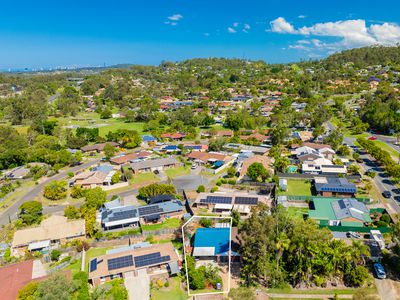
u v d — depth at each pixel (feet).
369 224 272.10
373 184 359.46
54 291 183.11
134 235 270.67
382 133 586.04
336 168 386.32
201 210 310.24
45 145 511.81
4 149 482.69
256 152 483.51
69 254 252.62
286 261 213.05
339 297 197.47
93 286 214.48
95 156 505.25
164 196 326.65
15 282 211.20
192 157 457.27
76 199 352.08
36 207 307.37
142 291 206.59
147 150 520.01
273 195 342.64
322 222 272.92
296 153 455.63
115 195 352.69
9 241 271.69
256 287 209.15
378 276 211.20
